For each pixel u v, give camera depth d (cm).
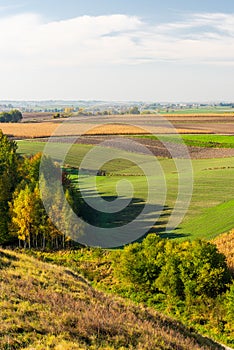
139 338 1728
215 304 3369
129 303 2392
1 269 2252
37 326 1562
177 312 3459
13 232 5291
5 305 1705
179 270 3609
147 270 3822
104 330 1698
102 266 4381
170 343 1823
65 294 2080
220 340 2984
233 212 5444
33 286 2073
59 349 1386
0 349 1359
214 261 3559
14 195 5378
